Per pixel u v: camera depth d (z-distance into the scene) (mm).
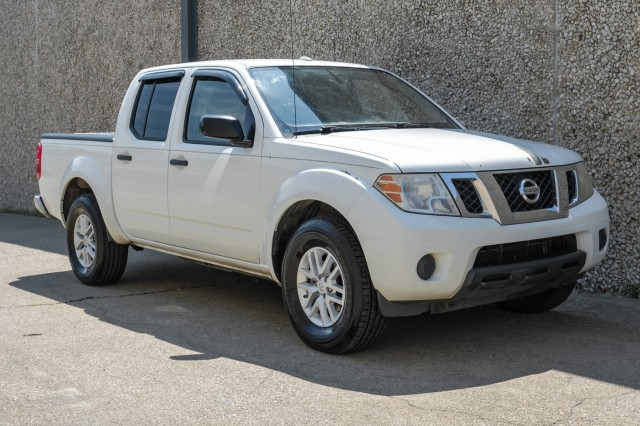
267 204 5812
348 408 4469
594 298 7016
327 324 5484
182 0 10898
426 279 5039
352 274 5211
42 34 13758
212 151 6285
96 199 7625
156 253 9492
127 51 12188
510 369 5121
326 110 6234
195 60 10922
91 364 5328
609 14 6984
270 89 6223
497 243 5145
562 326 6129
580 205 5770
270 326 6266
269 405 4539
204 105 6566
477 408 4449
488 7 7828
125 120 7273
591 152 7180
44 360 5426
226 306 6934
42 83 13883
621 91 6961
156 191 6797
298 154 5641
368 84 6746
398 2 8609
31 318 6574
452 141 5703
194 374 5105
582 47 7172
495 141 5812
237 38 10422
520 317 6410
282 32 9859
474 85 8000
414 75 8516
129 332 6129
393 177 5082
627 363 5219
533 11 7488
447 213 5094
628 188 6973
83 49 12984
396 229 4992
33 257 9516
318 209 5727
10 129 14734
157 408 4523
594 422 4238
